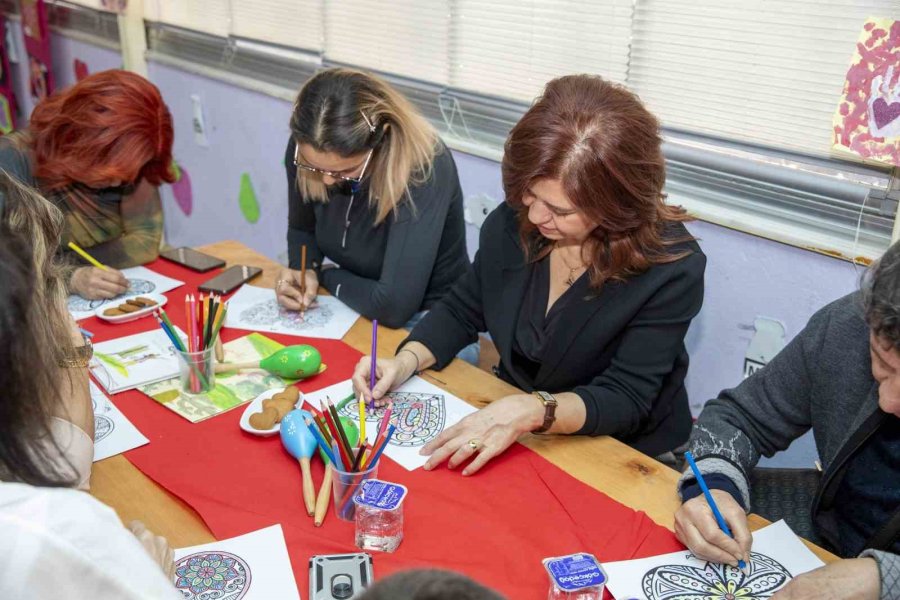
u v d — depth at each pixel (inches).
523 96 82.2
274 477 43.7
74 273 64.4
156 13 131.8
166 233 148.4
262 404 49.1
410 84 92.9
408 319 65.2
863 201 60.4
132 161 64.9
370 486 38.5
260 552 37.8
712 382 72.7
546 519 41.0
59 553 23.2
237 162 122.3
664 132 71.3
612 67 73.4
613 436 55.5
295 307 63.8
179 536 39.1
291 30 107.0
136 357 55.6
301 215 76.4
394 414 50.2
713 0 64.4
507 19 80.4
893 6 54.8
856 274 60.2
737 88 65.2
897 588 34.9
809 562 39.1
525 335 57.2
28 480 28.7
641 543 39.6
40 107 66.6
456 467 45.1
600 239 51.4
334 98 60.1
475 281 60.3
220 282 67.7
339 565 35.9
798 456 69.2
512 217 58.2
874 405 43.1
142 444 46.2
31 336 27.3
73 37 150.9
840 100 58.2
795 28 60.2
